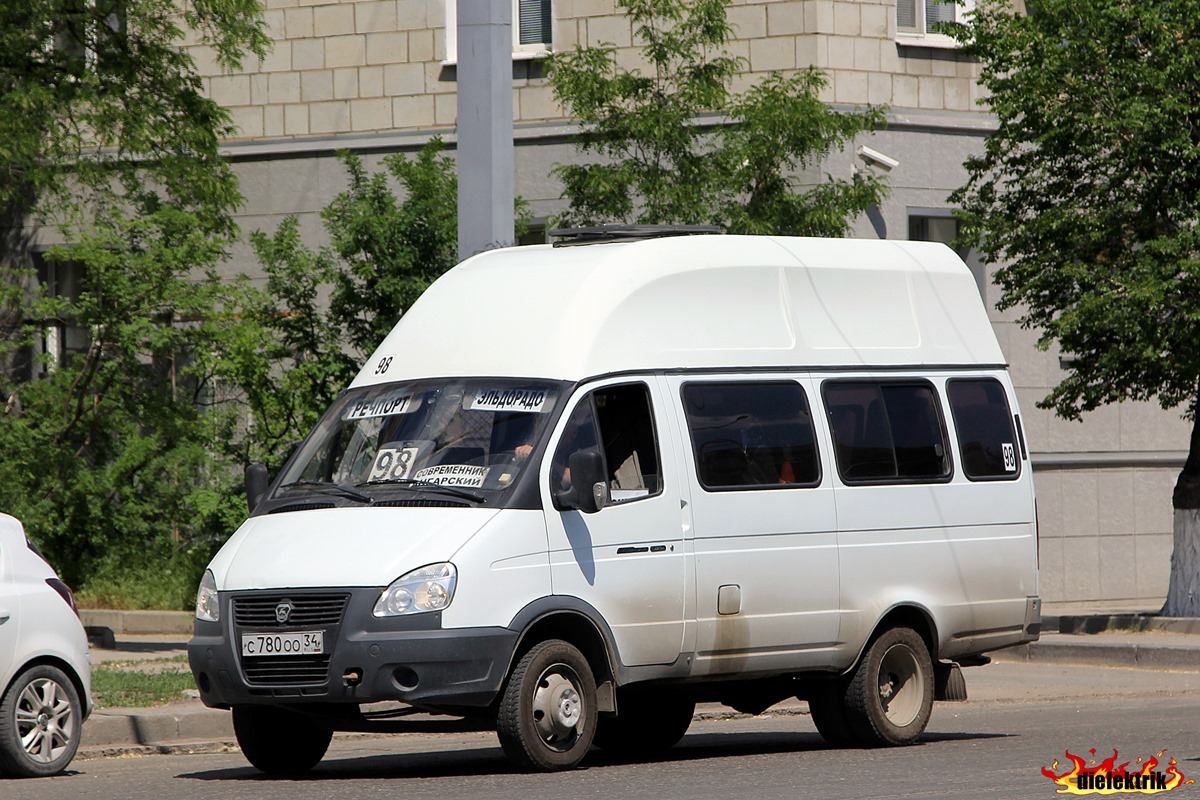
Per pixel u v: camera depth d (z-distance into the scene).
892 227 75.69
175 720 40.75
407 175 64.06
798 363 35.88
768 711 47.09
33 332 63.59
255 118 83.38
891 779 30.41
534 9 77.81
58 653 34.00
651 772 31.80
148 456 62.75
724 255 35.44
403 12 80.88
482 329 34.22
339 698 30.16
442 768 33.97
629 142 61.25
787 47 73.12
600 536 32.09
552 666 31.36
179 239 61.50
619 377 33.28
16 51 59.62
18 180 62.81
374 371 35.06
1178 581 66.25
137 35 62.75
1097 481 82.19
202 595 32.31
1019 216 67.19
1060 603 81.38
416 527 31.00
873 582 36.00
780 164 60.56
